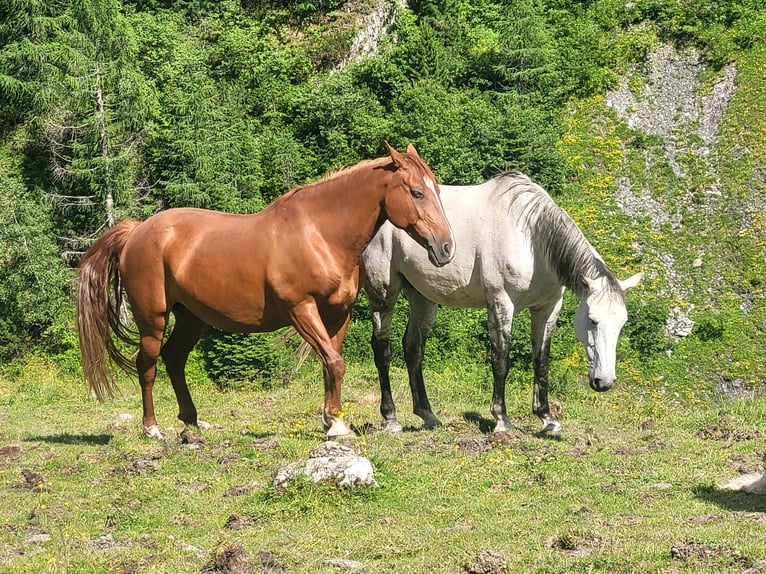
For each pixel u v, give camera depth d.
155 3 34.47
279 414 14.10
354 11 34.53
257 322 10.05
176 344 11.11
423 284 11.49
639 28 32.75
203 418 13.75
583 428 11.75
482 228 10.93
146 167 26.47
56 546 7.06
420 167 9.48
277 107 30.39
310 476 8.11
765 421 11.06
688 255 26.05
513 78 30.27
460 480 8.72
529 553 6.52
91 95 25.50
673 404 22.44
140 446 10.38
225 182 25.73
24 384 19.64
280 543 7.02
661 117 30.06
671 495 8.04
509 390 17.70
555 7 33.81
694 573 5.90
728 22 32.28
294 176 27.16
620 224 26.95
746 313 24.41
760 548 6.23
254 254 9.79
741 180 27.62
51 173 26.89
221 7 34.62
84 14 25.86
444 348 22.17
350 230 9.63
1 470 9.57
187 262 10.10
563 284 10.42
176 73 29.45
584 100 30.86
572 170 28.39
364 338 22.97
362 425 12.20
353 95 28.80
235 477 8.97
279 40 33.94
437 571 6.28
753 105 29.55
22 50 26.23
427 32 30.83
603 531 6.96
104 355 10.68
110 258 10.70
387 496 8.11
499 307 10.84
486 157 26.89
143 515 7.85
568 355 22.69
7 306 23.23
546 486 8.48
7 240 23.20
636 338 23.98
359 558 6.70
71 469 9.47
